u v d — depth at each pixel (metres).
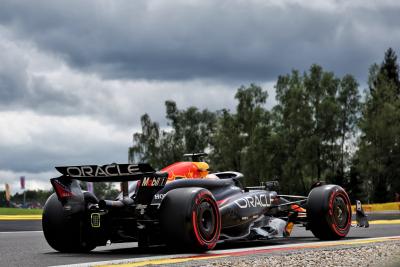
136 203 14.84
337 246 15.77
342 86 135.00
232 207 16.75
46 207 15.84
